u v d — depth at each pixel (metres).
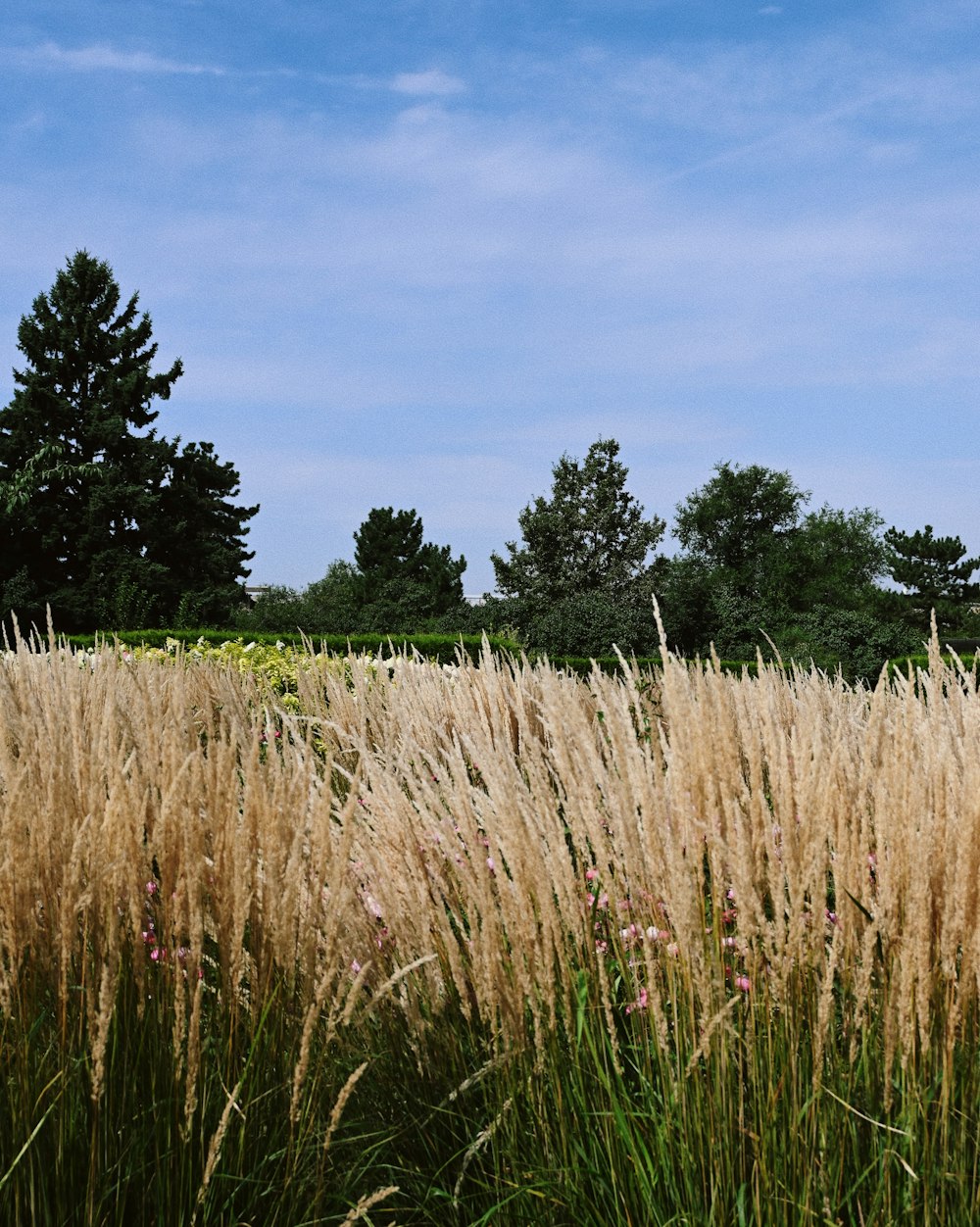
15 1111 1.93
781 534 55.75
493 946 2.15
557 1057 2.19
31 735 2.86
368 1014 2.41
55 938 2.14
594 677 3.33
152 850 2.20
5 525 32.97
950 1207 1.92
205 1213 1.94
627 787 2.22
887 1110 1.94
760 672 4.05
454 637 18.77
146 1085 2.11
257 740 2.52
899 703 2.68
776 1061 2.06
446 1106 2.30
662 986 2.21
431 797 2.57
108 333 37.34
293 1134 2.09
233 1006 2.12
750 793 2.44
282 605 40.53
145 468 35.41
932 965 2.07
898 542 57.00
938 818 2.13
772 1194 1.91
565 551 34.12
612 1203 2.08
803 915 2.01
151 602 33.41
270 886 2.16
